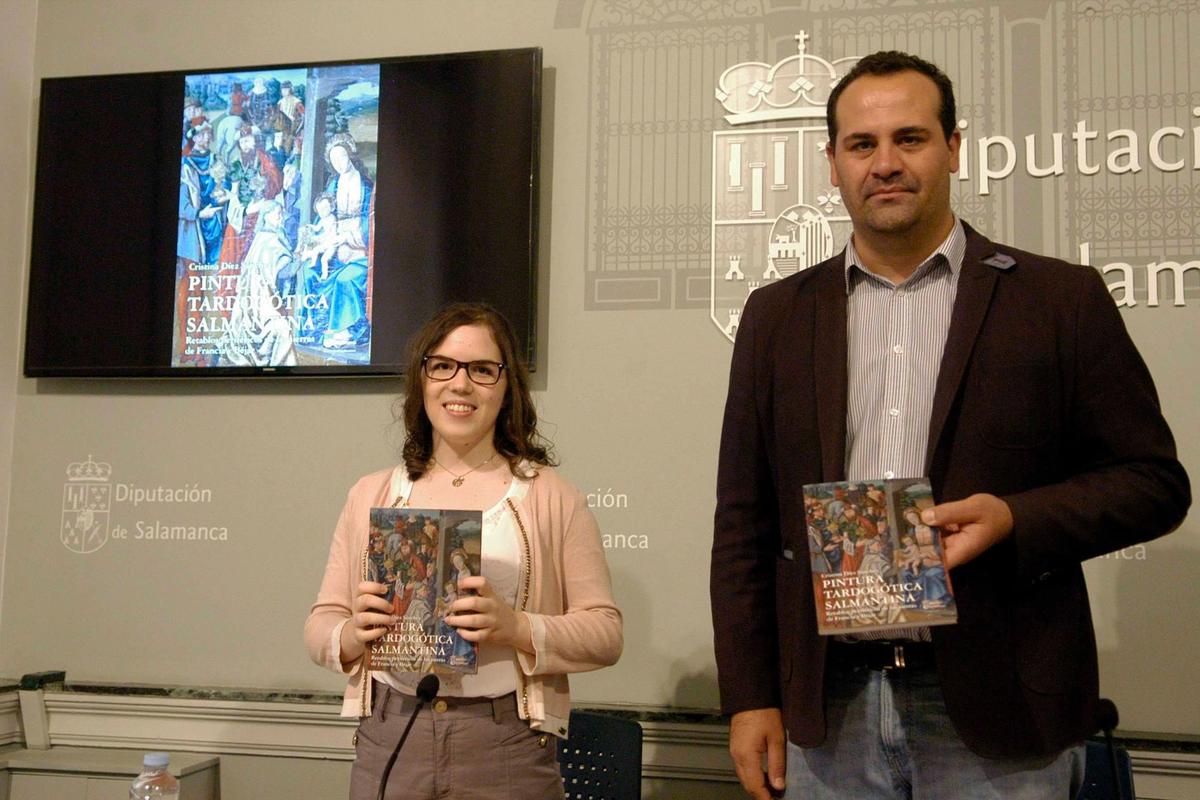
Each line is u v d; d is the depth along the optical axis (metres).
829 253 2.64
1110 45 2.57
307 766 2.71
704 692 2.57
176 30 3.07
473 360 1.85
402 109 2.84
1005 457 1.44
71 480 2.96
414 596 1.61
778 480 1.60
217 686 2.80
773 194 2.69
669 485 2.65
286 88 2.92
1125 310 2.50
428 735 1.69
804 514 1.52
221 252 2.90
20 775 2.66
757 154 2.71
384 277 2.79
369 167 2.84
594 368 2.72
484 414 1.85
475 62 2.81
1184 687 2.37
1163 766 2.30
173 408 2.93
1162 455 1.45
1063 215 2.54
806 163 2.68
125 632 2.87
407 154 2.83
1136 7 2.56
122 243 2.95
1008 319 1.49
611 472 2.68
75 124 3.02
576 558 1.87
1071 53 2.58
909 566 1.33
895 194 1.52
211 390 2.91
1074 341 1.48
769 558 1.67
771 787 1.56
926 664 1.43
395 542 1.63
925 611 1.32
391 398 2.82
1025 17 2.61
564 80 2.83
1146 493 1.41
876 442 1.51
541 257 2.78
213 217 2.92
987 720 1.38
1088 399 1.47
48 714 2.83
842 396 1.53
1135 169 2.52
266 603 2.82
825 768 1.48
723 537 1.67
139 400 2.95
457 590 1.61
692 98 2.76
